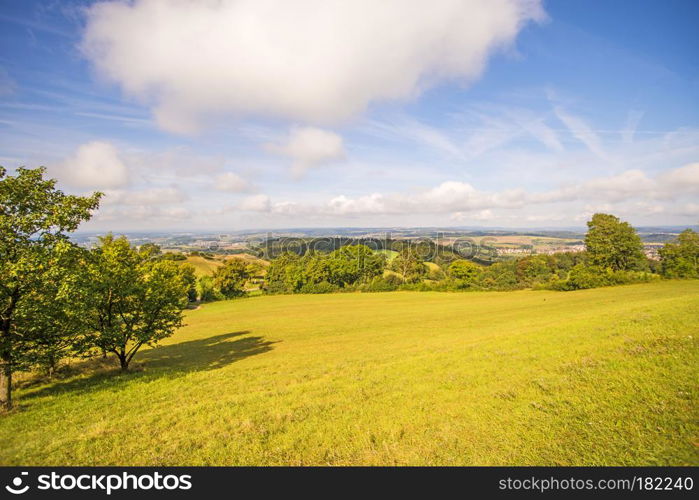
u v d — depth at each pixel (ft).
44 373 51.78
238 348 83.20
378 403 32.76
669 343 35.73
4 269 34.19
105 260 56.13
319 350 73.00
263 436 26.76
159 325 60.23
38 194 37.63
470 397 31.60
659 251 211.41
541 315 96.78
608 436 21.57
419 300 198.29
